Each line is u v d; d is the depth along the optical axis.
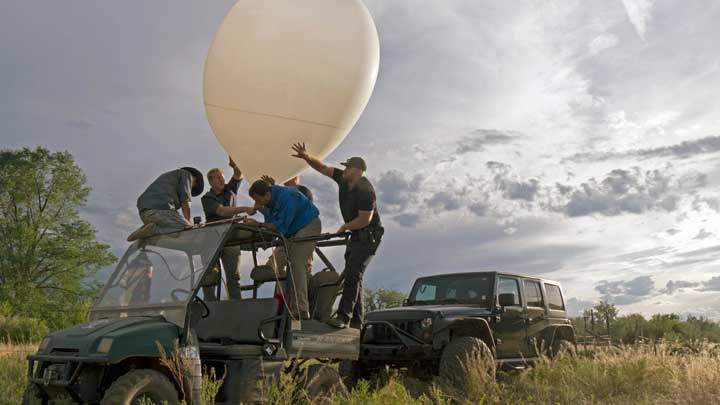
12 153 50.31
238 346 5.88
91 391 5.30
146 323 5.52
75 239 50.62
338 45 6.77
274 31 6.65
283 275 6.69
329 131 6.91
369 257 7.00
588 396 8.19
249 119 6.73
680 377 8.65
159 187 7.00
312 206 6.97
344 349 6.80
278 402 5.71
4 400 6.54
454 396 8.09
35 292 47.00
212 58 6.93
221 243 5.97
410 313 9.23
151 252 6.30
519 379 9.03
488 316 9.77
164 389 5.16
